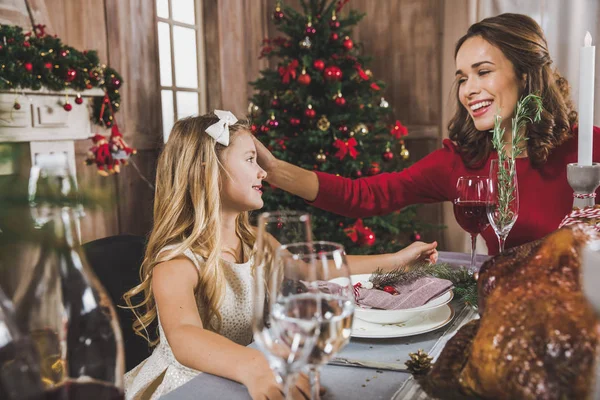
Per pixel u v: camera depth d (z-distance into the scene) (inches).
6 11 85.4
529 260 21.9
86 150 108.4
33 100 84.0
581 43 122.9
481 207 46.1
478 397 20.1
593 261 19.7
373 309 37.4
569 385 17.7
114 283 57.6
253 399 26.9
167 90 133.7
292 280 23.5
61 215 19.3
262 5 163.5
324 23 115.6
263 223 24.4
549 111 58.9
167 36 133.3
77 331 19.8
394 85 150.2
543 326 18.9
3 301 17.8
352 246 116.0
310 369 22.3
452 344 22.4
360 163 113.1
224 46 146.2
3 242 13.0
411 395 26.7
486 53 58.7
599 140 60.7
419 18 144.3
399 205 70.1
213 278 45.7
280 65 121.4
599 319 18.3
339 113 116.6
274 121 112.8
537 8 127.8
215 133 48.9
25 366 17.3
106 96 95.7
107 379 20.2
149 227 126.4
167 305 40.8
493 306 21.0
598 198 58.4
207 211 47.7
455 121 66.6
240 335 49.3
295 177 65.5
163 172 50.7
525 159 61.1
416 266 46.7
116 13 115.3
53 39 86.4
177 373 44.3
